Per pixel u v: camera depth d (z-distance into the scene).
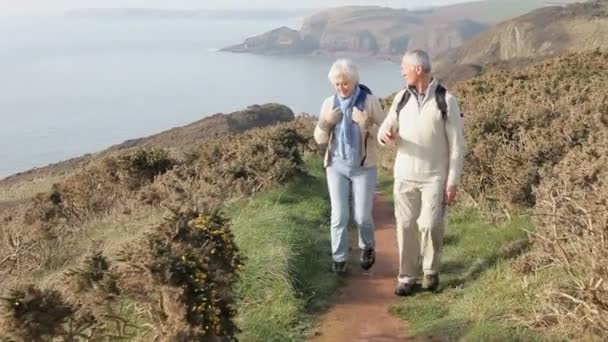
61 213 12.62
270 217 7.93
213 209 5.80
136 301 4.49
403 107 5.94
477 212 7.92
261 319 5.53
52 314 4.01
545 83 13.75
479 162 8.20
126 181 13.22
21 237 10.50
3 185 49.59
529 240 6.10
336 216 6.59
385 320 5.56
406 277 6.11
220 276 4.68
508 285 5.49
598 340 4.45
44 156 185.88
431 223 5.88
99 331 4.41
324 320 5.62
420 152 5.86
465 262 6.59
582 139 7.83
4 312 3.91
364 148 6.47
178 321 4.19
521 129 8.72
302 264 6.65
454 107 5.74
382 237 8.21
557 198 5.70
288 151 12.26
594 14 143.62
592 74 14.59
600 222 4.95
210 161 12.80
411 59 5.78
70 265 8.99
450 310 5.53
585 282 4.74
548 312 4.84
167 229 4.98
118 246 8.15
